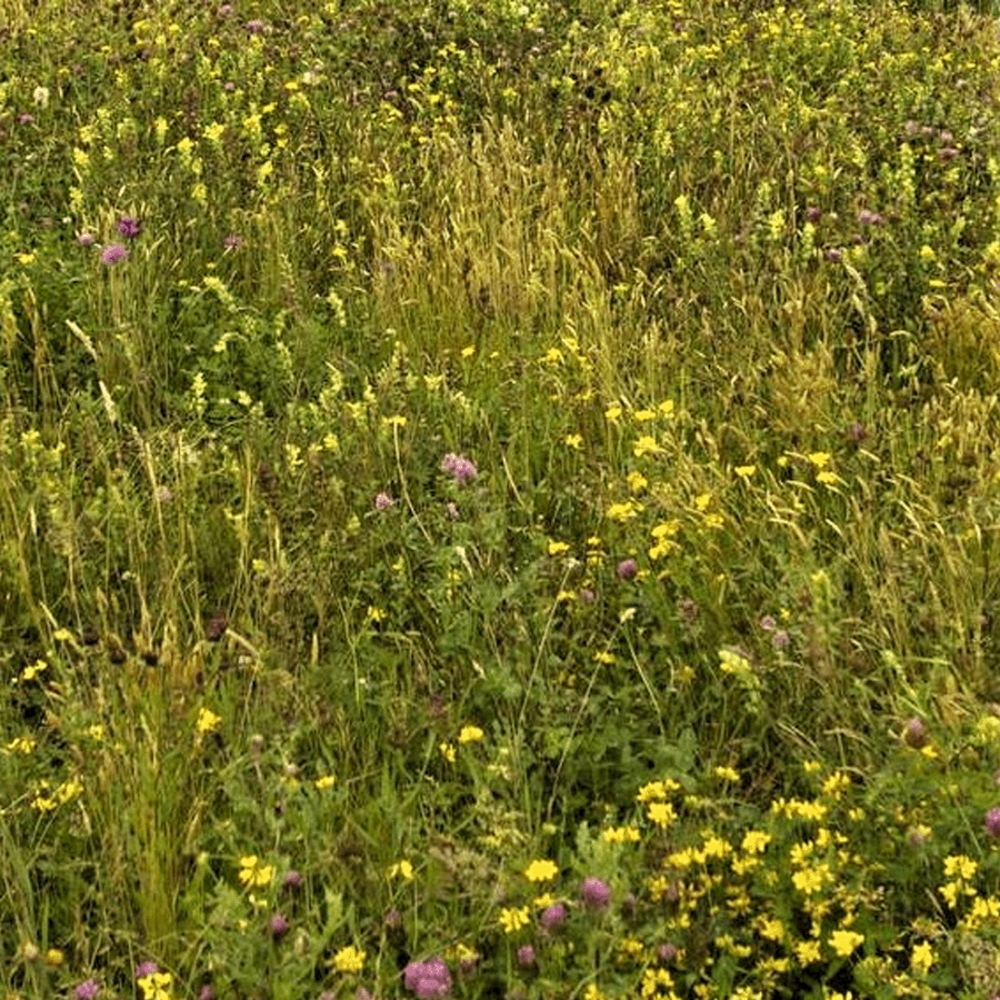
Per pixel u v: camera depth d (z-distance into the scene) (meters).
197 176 5.99
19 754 3.36
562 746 3.32
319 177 6.13
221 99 6.81
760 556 3.91
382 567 3.93
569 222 6.12
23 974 2.90
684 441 4.40
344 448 4.39
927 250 5.22
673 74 7.75
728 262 5.61
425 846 3.10
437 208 6.20
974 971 2.59
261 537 4.14
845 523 4.06
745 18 8.95
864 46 8.26
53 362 5.07
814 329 5.19
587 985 2.66
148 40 7.83
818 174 6.03
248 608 3.76
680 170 6.34
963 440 4.21
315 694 3.48
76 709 3.25
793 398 4.53
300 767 3.28
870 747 3.24
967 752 3.05
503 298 5.39
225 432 4.78
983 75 7.98
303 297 5.48
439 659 3.69
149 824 3.03
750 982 2.85
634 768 3.32
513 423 4.68
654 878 2.86
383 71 7.72
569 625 3.78
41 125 6.71
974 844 2.93
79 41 7.57
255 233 5.86
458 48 8.06
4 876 2.98
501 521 4.03
